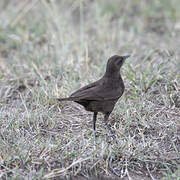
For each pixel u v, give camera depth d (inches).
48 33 667.4
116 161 374.6
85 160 366.0
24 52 625.9
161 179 350.0
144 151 383.6
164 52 605.0
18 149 374.3
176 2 764.0
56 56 589.9
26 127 428.5
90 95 396.5
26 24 708.0
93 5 774.5
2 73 564.1
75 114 461.4
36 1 759.7
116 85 409.7
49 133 420.2
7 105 487.8
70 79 516.7
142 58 601.0
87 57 561.6
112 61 409.1
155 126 423.5
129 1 778.2
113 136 410.3
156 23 728.3
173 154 382.6
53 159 370.0
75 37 653.3
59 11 728.3
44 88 503.8
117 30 701.9
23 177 346.3
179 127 424.2
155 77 503.5
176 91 476.4
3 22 712.4
